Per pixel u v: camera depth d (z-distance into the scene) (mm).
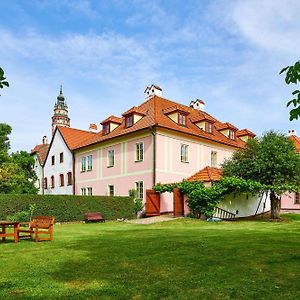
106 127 34562
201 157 32281
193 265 8562
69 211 24828
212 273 7727
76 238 14562
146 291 6523
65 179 40312
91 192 35500
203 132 33125
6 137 35000
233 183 23906
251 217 27859
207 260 9070
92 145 35500
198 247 11125
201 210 24141
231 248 10734
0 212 22500
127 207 27250
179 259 9289
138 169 29672
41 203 23859
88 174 36156
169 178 29031
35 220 14438
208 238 13344
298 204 36469
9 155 35938
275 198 26312
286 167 24578
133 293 6422
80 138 42125
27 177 38625
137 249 11109
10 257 10102
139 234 15664
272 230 17297
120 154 31906
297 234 14828
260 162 24922
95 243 12820
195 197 24375
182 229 17969
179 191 25969
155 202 27719
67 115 96938
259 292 6336
